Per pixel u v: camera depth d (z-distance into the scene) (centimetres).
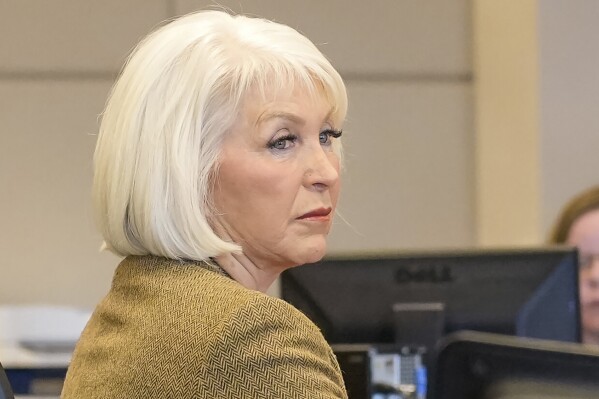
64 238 859
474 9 938
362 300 473
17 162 850
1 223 850
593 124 835
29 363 624
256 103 281
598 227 630
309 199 290
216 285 267
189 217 273
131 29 863
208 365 249
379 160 938
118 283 296
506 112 884
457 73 948
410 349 463
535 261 477
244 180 282
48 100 853
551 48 829
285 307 260
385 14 930
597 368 252
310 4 908
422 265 477
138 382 261
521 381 263
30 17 848
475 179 952
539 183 834
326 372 263
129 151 276
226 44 284
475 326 470
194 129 275
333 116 303
